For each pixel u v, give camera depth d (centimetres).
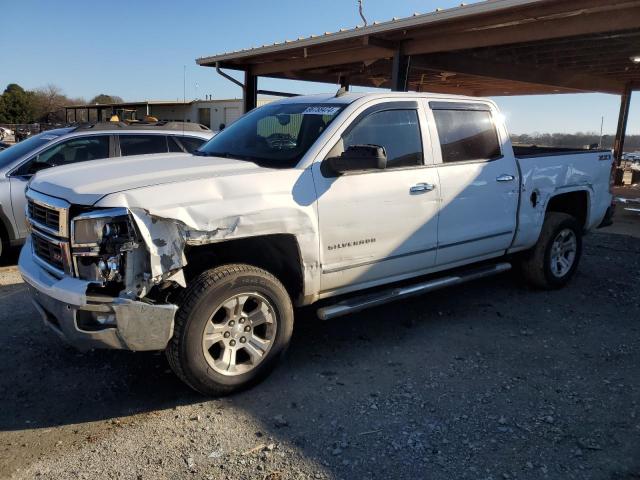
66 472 297
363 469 302
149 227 330
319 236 402
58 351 448
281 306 388
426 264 485
